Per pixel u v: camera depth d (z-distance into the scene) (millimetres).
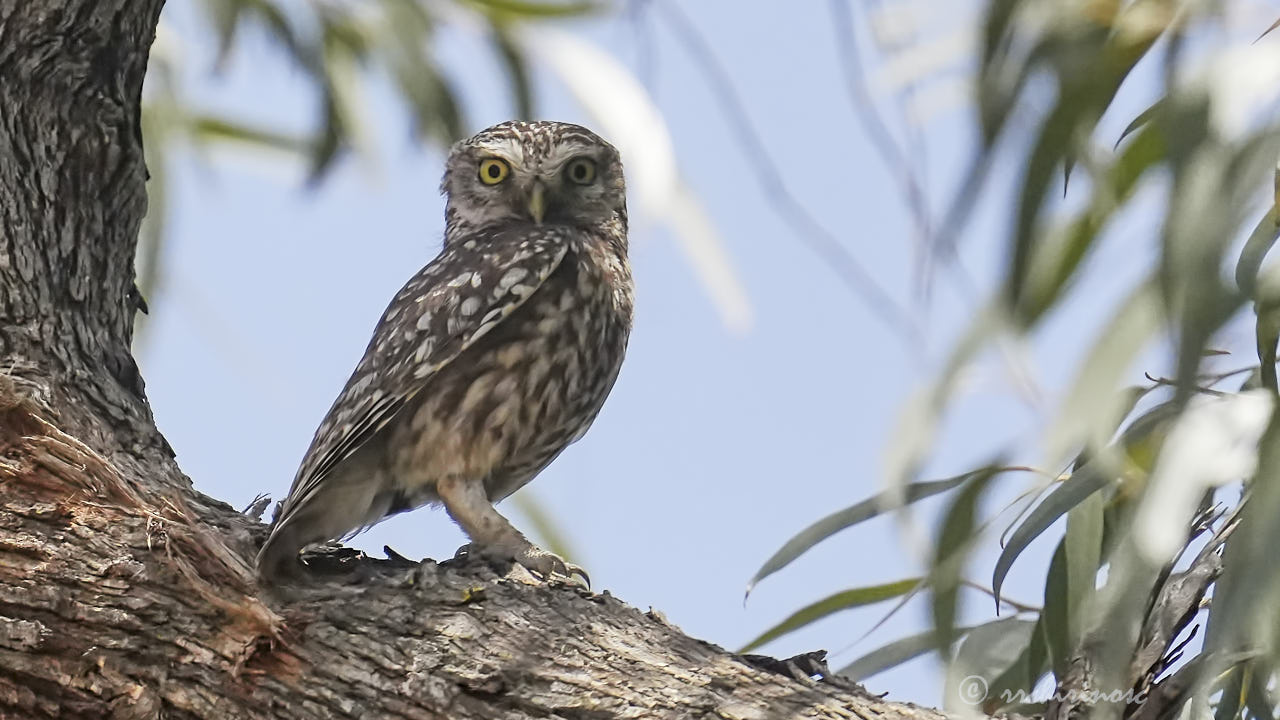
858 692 7012
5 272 8227
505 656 7031
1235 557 6480
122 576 7266
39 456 7648
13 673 7082
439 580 7387
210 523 7891
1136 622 6844
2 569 7258
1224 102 5996
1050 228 6824
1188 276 5902
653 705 6793
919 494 7824
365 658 7070
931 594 7637
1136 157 7277
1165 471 6570
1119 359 6652
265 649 7117
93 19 8523
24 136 8406
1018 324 6312
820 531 8250
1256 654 6941
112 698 7066
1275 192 6090
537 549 9094
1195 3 6246
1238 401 6613
